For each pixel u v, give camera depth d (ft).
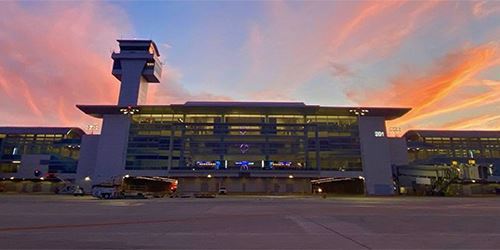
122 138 268.82
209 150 264.11
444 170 250.16
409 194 255.70
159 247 29.27
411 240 33.01
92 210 74.08
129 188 252.62
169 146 265.75
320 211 74.23
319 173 255.91
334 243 31.32
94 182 259.39
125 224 46.52
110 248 28.76
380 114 272.72
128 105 288.71
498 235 36.24
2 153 283.59
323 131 270.26
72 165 275.39
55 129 293.02
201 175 255.50
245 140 265.54
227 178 264.72
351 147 266.57
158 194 219.61
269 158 262.67
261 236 35.58
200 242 31.78
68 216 58.23
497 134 289.33
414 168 261.03
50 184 272.31
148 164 262.47
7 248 28.55
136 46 313.32
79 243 30.96
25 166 274.77
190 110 273.75
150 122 278.46
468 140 287.69
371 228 42.45
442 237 34.83
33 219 52.65
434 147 284.82
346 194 264.31
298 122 278.26
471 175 255.09
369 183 256.93
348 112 271.90
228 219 54.75
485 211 74.38
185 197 193.16
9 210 71.87
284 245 30.30
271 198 178.29
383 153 264.72
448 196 229.86
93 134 283.79
